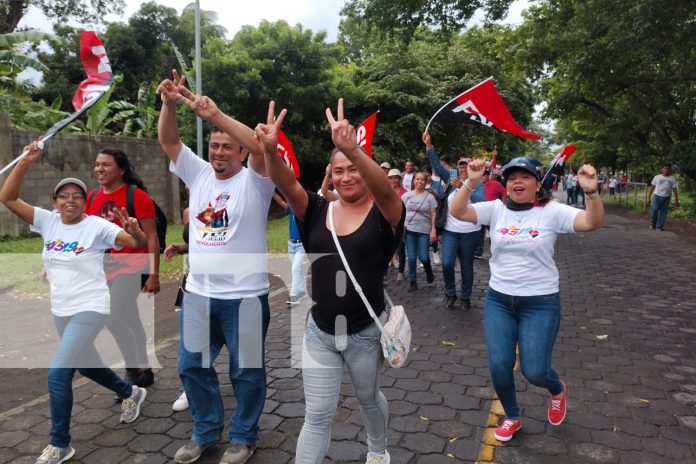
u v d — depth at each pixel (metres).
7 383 4.23
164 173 15.30
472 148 23.94
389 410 3.61
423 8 12.27
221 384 4.11
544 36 15.27
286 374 4.28
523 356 3.06
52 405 2.92
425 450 3.11
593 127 23.81
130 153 14.16
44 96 20.67
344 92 17.92
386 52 20.16
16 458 3.06
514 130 4.28
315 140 18.22
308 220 2.56
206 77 15.55
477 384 4.05
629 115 20.11
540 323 3.06
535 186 3.15
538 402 3.73
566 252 10.95
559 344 4.98
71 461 3.01
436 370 4.34
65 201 3.06
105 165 3.56
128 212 3.55
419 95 19.55
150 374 4.01
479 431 3.33
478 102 4.30
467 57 20.58
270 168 2.33
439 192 8.44
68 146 12.27
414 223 7.14
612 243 12.34
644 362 4.51
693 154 18.73
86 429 3.39
